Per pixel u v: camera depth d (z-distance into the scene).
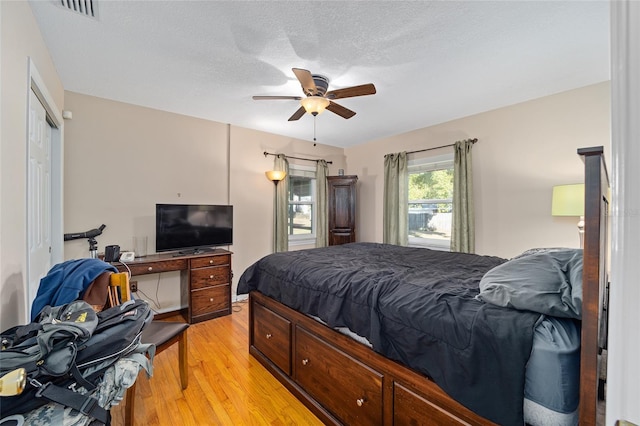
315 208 4.81
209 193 3.68
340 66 2.31
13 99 1.38
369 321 1.42
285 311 2.04
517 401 0.94
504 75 2.46
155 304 3.28
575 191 2.43
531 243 2.99
